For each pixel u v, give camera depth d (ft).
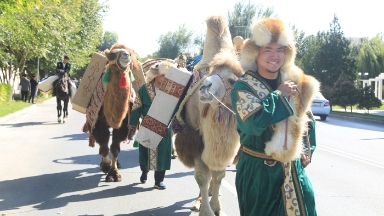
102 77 24.94
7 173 28.17
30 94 114.11
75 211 20.57
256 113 10.72
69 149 37.63
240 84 11.43
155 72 22.93
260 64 11.71
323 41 120.88
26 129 52.75
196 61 28.66
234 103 11.42
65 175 27.71
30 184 25.40
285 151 11.15
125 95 23.97
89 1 147.33
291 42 11.75
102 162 27.14
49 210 20.66
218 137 16.65
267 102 10.74
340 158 36.14
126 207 21.27
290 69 11.87
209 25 19.47
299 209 11.34
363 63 162.30
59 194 23.38
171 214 20.31
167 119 19.65
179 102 19.39
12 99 108.88
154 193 23.77
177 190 24.43
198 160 18.11
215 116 16.42
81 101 26.68
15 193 23.52
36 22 82.53
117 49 23.79
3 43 84.17
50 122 61.52
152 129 19.83
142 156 25.23
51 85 60.34
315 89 11.68
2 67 111.75
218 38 19.42
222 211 19.56
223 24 19.52
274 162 11.47
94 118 25.35
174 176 27.86
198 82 17.95
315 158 35.91
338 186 25.94
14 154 35.04
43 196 22.99
